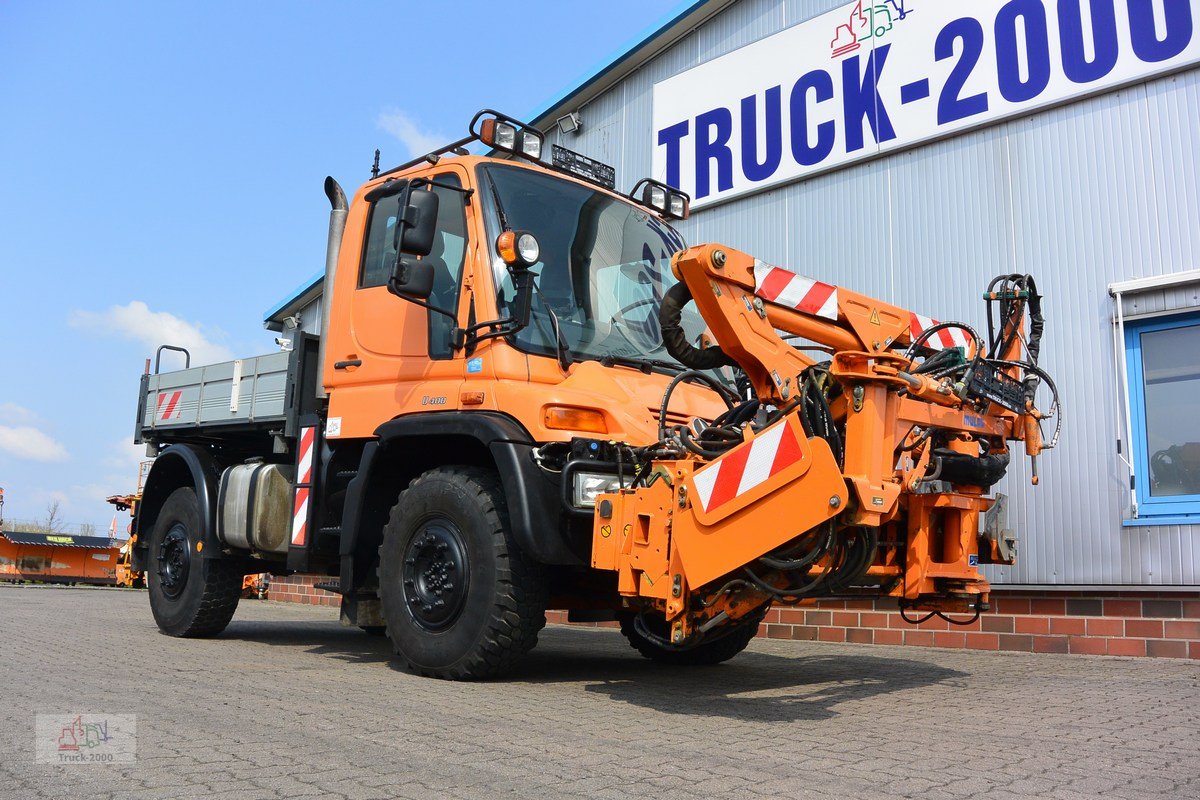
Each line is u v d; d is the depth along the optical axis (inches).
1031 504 276.5
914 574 174.2
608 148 431.8
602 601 200.1
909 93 322.0
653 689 177.5
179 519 277.0
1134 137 272.8
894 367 147.2
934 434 170.4
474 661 174.7
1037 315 185.0
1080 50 284.2
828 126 343.9
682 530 149.9
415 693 162.2
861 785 102.7
